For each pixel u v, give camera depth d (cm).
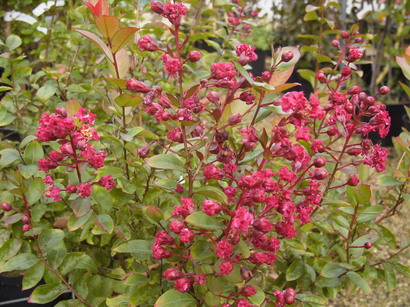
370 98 40
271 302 37
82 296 42
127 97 37
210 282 33
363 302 70
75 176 41
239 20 70
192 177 36
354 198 45
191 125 34
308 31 155
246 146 34
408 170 51
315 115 33
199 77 66
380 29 141
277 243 33
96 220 38
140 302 38
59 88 56
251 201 32
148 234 46
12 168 51
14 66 57
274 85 38
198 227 34
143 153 39
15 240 41
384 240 51
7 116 50
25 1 81
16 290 53
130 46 59
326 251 53
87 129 36
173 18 34
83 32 36
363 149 41
